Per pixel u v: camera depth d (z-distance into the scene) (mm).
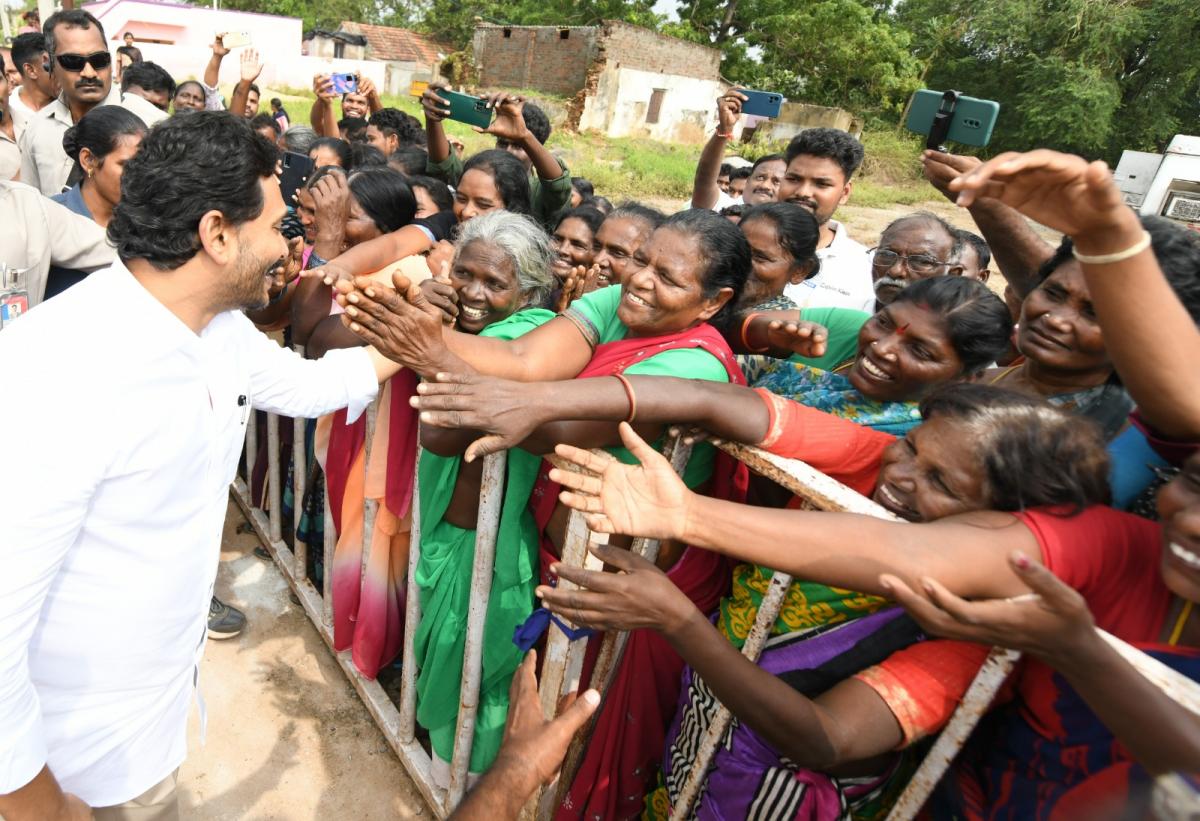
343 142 4469
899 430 1683
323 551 3043
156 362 1296
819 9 26984
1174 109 23750
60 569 1349
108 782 1616
